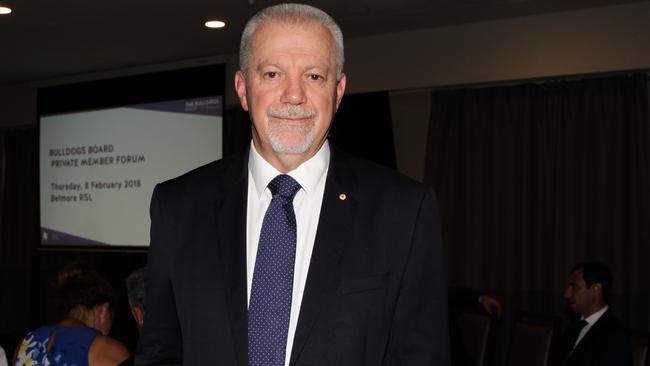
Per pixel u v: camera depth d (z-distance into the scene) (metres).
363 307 1.09
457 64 5.39
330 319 1.08
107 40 5.72
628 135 5.01
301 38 1.11
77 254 7.41
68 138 6.25
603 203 5.07
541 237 5.29
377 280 1.10
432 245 1.16
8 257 7.84
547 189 5.27
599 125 5.10
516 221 5.41
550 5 4.82
